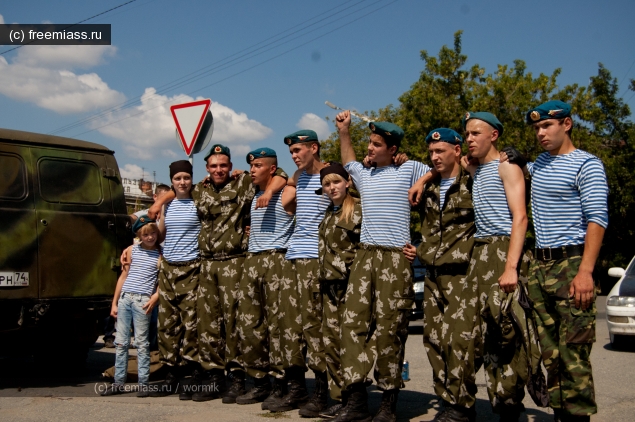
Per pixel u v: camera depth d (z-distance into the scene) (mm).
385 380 4559
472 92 21391
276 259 5375
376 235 4668
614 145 26922
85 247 7055
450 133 4410
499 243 4059
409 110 21953
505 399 4027
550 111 3871
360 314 4586
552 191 3855
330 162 4965
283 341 5234
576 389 3723
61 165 7051
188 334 5902
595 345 9406
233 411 5211
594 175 3715
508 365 3996
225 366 5809
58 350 7508
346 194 4945
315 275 5078
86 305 7039
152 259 6352
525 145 20516
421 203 4570
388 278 4570
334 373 4855
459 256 4305
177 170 6043
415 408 5195
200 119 7348
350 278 4695
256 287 5461
